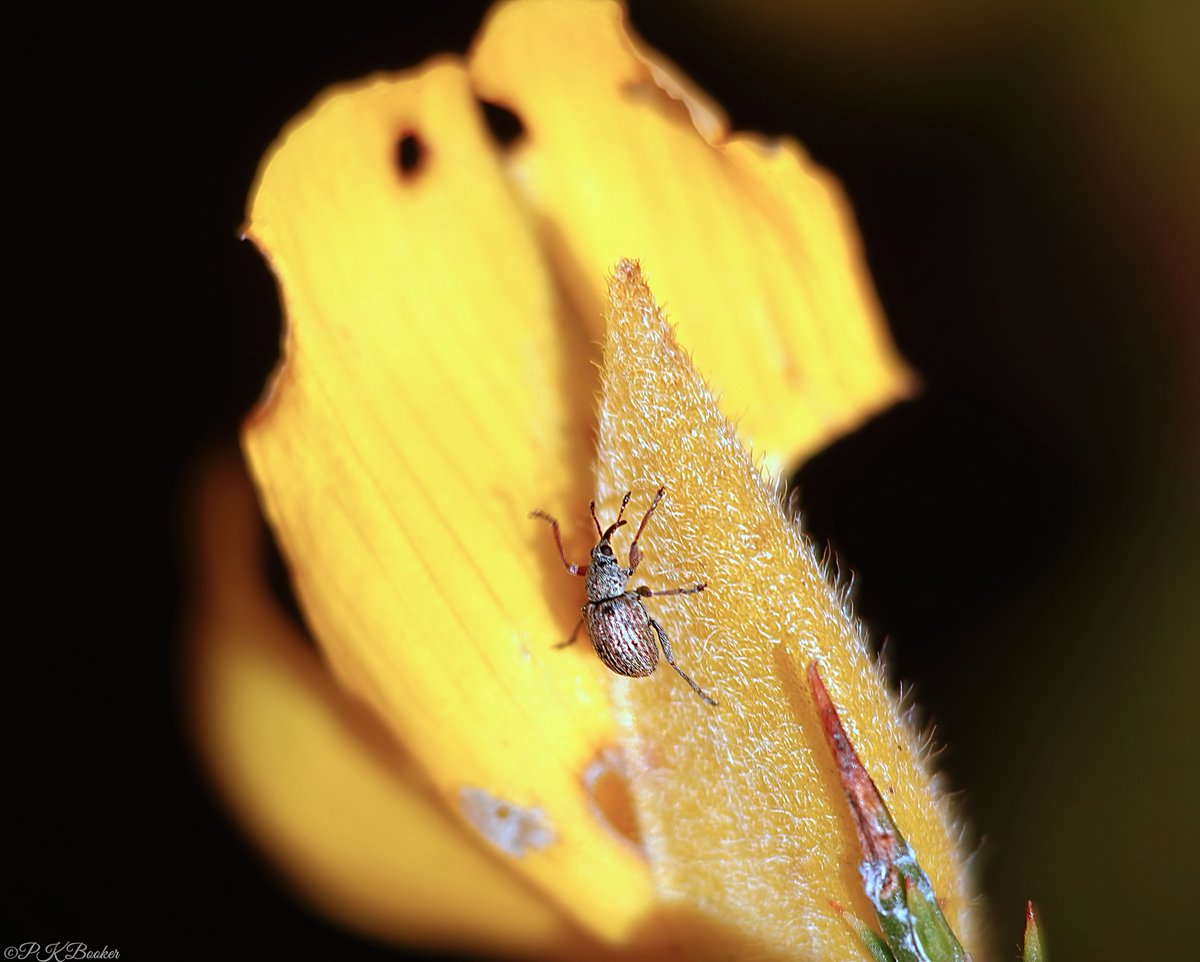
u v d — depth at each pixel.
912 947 0.06
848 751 0.06
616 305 0.06
